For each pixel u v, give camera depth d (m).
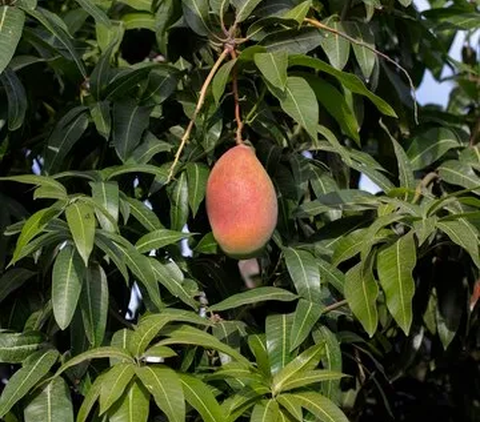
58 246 1.41
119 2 1.88
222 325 1.50
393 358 1.94
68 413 1.32
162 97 1.62
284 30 1.48
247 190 1.35
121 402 1.21
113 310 1.50
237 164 1.37
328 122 1.82
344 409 1.91
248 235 1.35
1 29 1.42
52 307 1.32
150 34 1.92
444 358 1.94
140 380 1.23
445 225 1.38
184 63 1.72
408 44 1.97
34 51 1.76
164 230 1.47
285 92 1.41
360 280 1.39
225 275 1.67
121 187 1.64
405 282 1.34
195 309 1.45
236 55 1.49
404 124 1.89
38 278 1.53
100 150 1.70
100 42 1.83
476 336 1.91
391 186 1.61
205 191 1.54
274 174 1.65
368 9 1.72
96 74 1.64
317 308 1.43
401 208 1.41
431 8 2.26
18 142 1.71
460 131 1.91
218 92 1.42
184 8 1.51
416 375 2.27
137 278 1.41
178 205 1.56
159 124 1.71
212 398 1.24
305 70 1.72
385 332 1.84
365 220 1.62
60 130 1.61
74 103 1.74
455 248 1.80
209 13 1.51
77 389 1.41
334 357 1.44
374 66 1.75
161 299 1.51
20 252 1.28
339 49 1.66
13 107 1.56
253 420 1.26
